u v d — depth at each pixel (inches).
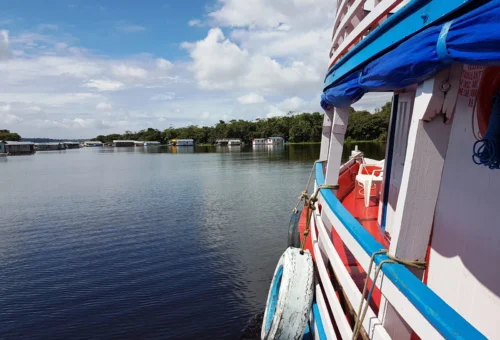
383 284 104.3
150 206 898.7
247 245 579.2
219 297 411.2
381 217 257.6
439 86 89.2
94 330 355.6
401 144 222.8
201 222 725.9
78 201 987.9
